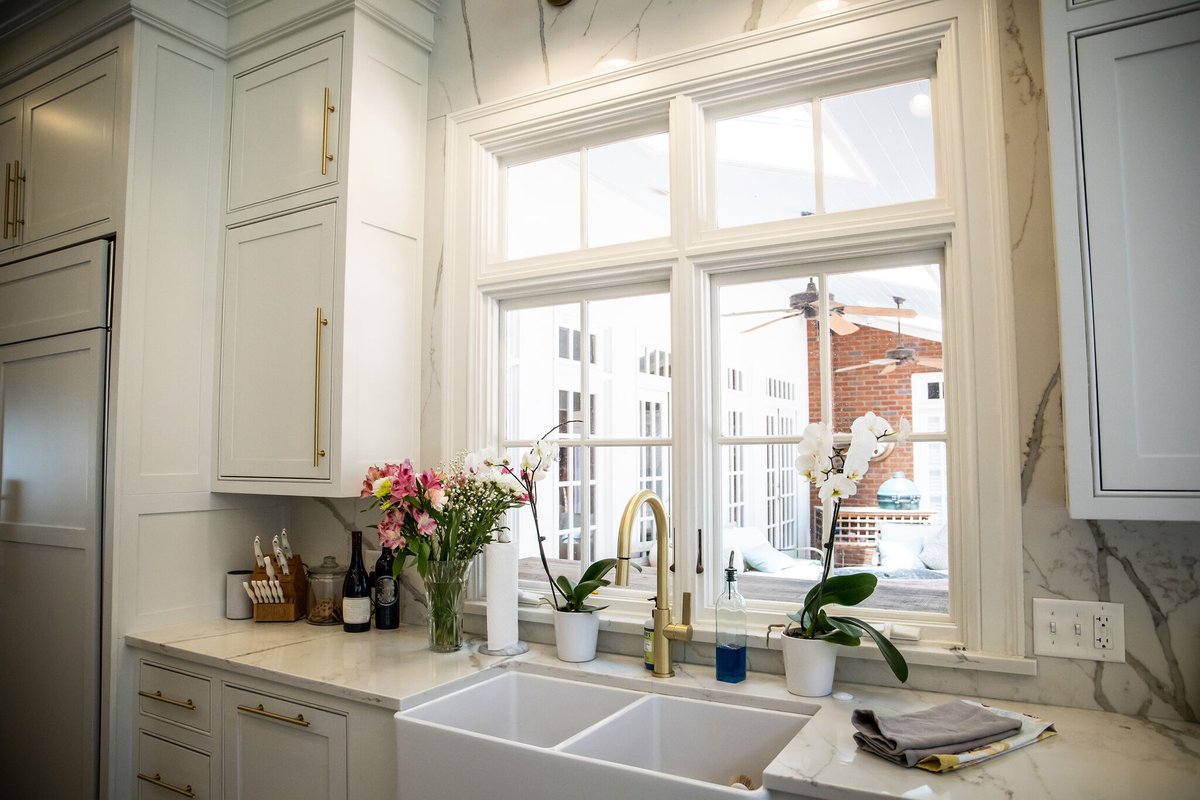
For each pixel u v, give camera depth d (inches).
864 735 55.4
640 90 86.7
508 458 91.8
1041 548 65.6
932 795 48.6
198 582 99.4
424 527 80.7
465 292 97.8
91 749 89.8
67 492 95.4
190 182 100.1
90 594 91.4
